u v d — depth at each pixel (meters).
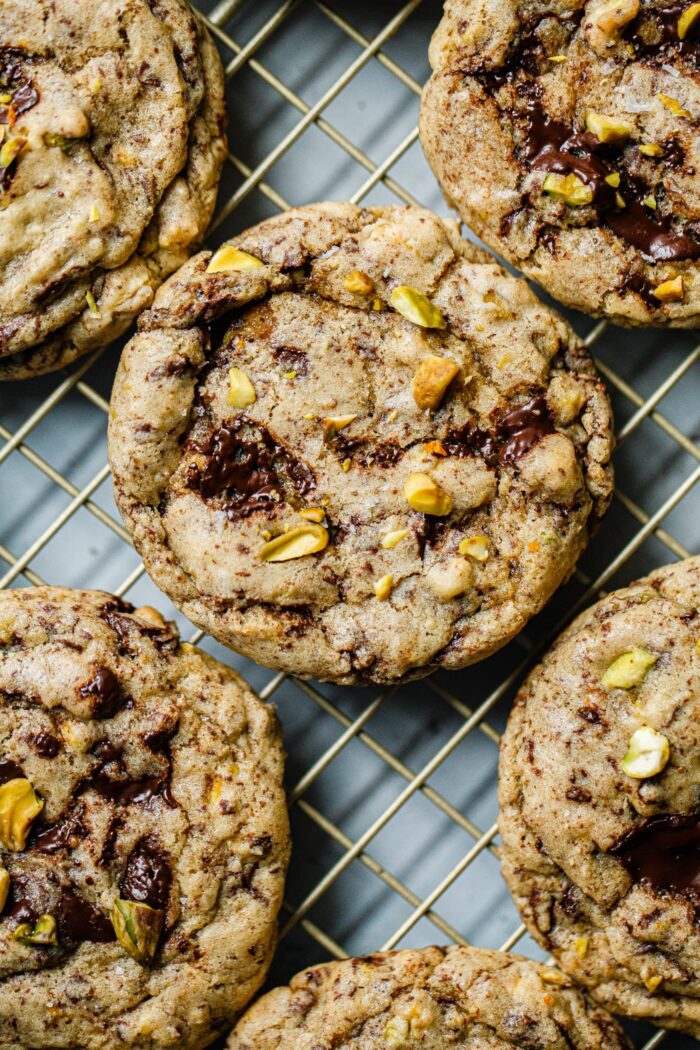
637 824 0.39
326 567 0.40
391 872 0.43
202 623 0.40
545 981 0.40
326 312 0.40
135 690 0.39
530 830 0.40
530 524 0.40
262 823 0.39
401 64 0.43
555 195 0.40
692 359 0.42
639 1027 0.42
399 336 0.40
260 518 0.40
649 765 0.39
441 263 0.40
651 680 0.39
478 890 0.43
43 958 0.39
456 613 0.40
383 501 0.40
